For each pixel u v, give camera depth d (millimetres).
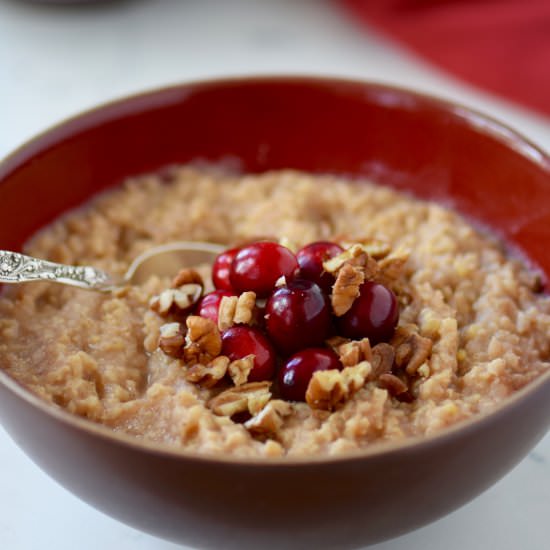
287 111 433
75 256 396
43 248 395
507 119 513
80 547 341
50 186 403
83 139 409
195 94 426
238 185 430
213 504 303
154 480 302
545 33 517
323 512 304
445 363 352
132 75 531
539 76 509
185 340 353
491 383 348
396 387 343
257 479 296
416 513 317
